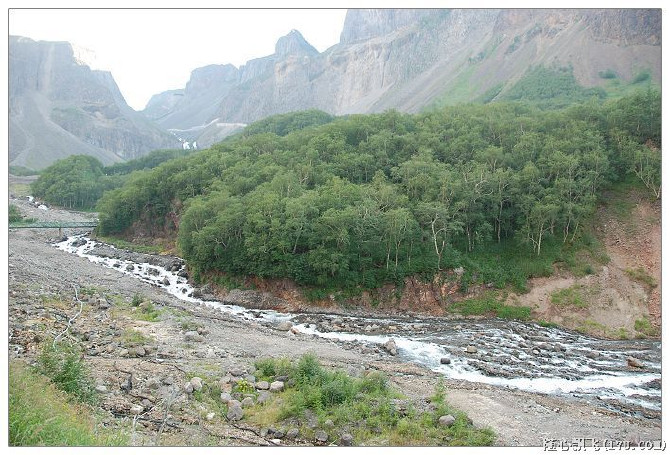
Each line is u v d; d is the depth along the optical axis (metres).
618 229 72.25
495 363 41.34
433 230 64.12
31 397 19.05
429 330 53.09
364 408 25.31
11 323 33.72
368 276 61.69
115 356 31.39
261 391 27.36
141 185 109.38
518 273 65.38
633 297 62.34
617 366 42.84
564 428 27.75
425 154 82.19
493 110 111.50
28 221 124.06
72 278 59.59
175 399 25.39
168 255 89.56
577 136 83.06
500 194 70.56
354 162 84.06
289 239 62.34
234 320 49.41
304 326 52.03
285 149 105.06
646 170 76.19
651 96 89.00
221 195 74.62
